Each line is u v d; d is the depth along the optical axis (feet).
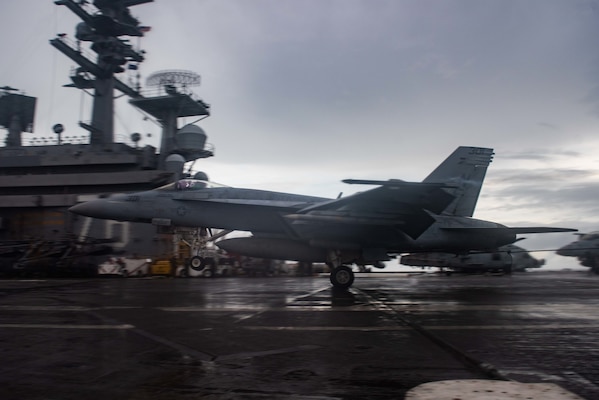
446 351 19.04
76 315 28.81
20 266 88.94
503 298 37.86
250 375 15.67
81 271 89.86
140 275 88.07
